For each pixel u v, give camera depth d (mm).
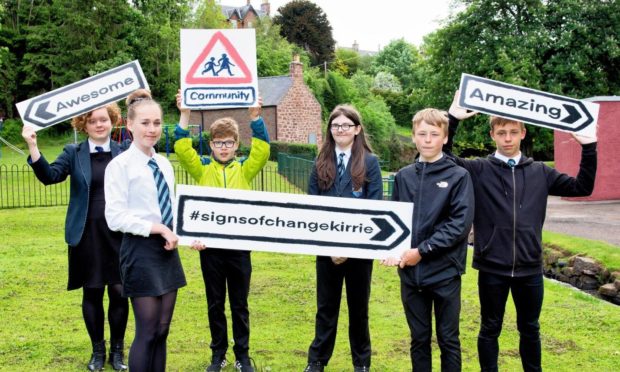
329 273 4176
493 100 3949
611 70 30297
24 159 30906
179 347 4996
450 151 4137
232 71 4156
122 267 3562
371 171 4109
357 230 3730
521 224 3842
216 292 4289
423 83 35719
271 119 38250
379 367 4578
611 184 17328
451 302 3693
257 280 7512
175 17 50375
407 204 3686
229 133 4328
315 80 46594
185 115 4207
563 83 29266
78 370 4422
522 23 29969
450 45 31734
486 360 3949
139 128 3555
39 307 6176
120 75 4199
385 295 6855
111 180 3508
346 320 5895
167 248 3504
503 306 3930
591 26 29328
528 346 3945
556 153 18812
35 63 44281
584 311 6168
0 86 43656
